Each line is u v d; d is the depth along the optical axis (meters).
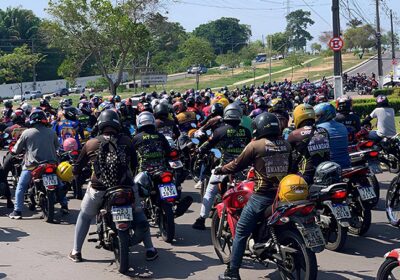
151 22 48.28
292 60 105.31
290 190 5.83
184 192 12.34
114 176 6.96
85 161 7.30
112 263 7.53
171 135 11.41
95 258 7.76
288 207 5.77
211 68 124.62
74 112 12.70
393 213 9.12
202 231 9.10
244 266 7.26
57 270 7.27
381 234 8.70
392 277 5.68
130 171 7.17
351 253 7.81
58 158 10.62
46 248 8.27
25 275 7.09
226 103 12.86
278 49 154.25
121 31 45.78
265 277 6.86
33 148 9.78
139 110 14.84
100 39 47.09
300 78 92.25
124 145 7.13
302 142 7.77
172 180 8.15
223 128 8.54
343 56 138.62
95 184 7.15
